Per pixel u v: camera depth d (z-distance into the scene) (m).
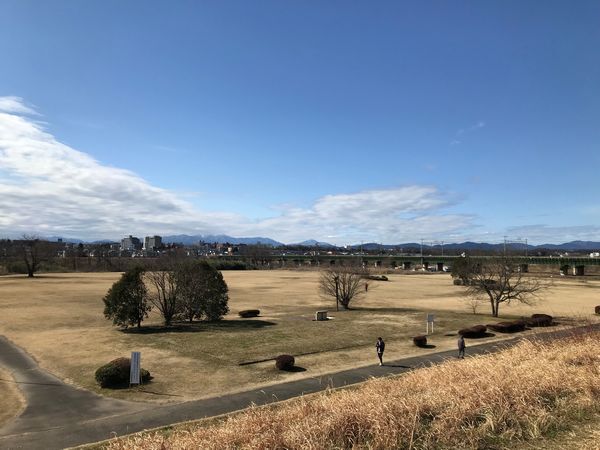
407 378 15.13
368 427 8.80
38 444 16.77
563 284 101.56
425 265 182.38
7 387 25.06
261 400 21.81
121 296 43.59
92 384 25.22
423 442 8.23
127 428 18.27
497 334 40.53
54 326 45.19
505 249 102.75
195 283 48.84
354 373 26.92
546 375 11.34
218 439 9.68
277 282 107.25
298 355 32.03
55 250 149.62
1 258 150.50
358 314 54.41
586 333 20.50
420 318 50.69
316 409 10.62
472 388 10.38
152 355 32.09
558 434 8.31
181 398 22.48
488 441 8.20
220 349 33.88
